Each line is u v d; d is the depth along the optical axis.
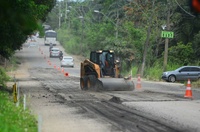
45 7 46.91
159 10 138.75
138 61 141.88
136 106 46.12
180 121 35.12
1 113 32.66
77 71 153.88
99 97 56.53
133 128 31.08
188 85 58.44
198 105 47.62
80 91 68.25
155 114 39.53
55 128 30.97
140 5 146.62
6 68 151.12
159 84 94.44
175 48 131.50
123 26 156.62
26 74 131.50
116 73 71.25
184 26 137.75
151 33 138.75
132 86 68.19
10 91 68.38
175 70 108.12
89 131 29.61
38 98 55.59
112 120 35.47
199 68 108.69
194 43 130.62
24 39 60.00
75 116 38.00
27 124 30.16
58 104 48.12
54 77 118.12
